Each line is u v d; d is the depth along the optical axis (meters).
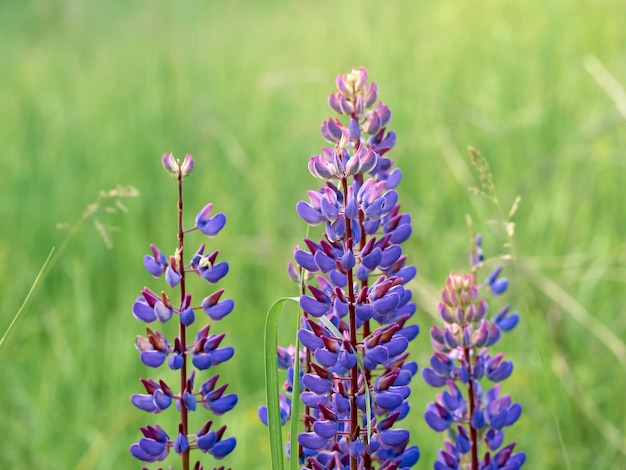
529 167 1.99
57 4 4.27
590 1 2.60
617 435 1.19
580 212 1.75
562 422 1.25
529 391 1.28
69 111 2.73
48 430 1.34
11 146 2.53
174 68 2.74
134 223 1.95
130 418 1.30
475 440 0.75
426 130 2.20
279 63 2.90
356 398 0.68
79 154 2.34
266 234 1.90
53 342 1.59
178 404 0.73
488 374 0.76
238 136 2.40
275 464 0.69
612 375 1.37
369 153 0.68
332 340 0.68
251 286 1.78
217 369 1.43
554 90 2.22
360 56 2.69
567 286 1.53
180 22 3.54
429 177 2.04
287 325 1.58
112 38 3.85
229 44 3.30
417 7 2.98
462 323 0.75
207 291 1.64
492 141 2.09
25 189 2.17
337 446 0.70
